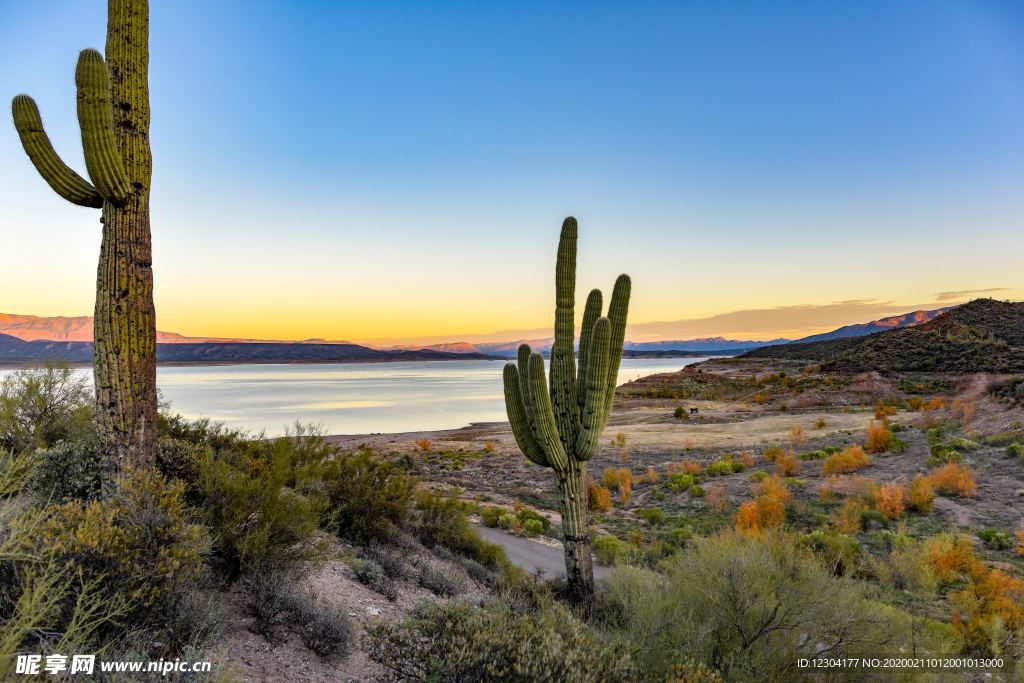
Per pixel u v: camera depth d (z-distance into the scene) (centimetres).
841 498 2019
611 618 696
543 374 781
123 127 542
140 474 467
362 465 1070
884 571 1199
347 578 733
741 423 5344
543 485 2917
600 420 778
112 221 530
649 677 485
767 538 741
